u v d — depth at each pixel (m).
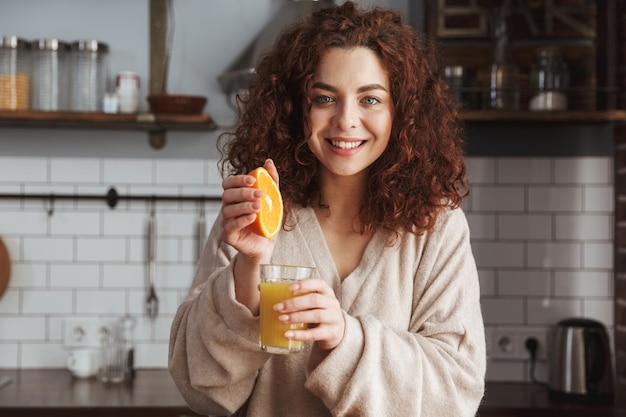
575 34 3.24
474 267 1.64
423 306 1.58
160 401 2.74
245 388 1.52
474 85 3.11
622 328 3.09
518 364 3.21
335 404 1.40
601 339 2.89
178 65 3.30
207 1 3.30
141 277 3.27
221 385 1.49
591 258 3.22
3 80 3.04
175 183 3.28
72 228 3.26
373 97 1.52
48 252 3.26
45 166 3.26
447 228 1.63
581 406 2.78
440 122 1.69
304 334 1.32
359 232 1.63
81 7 3.28
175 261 3.28
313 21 1.61
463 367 1.49
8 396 2.79
